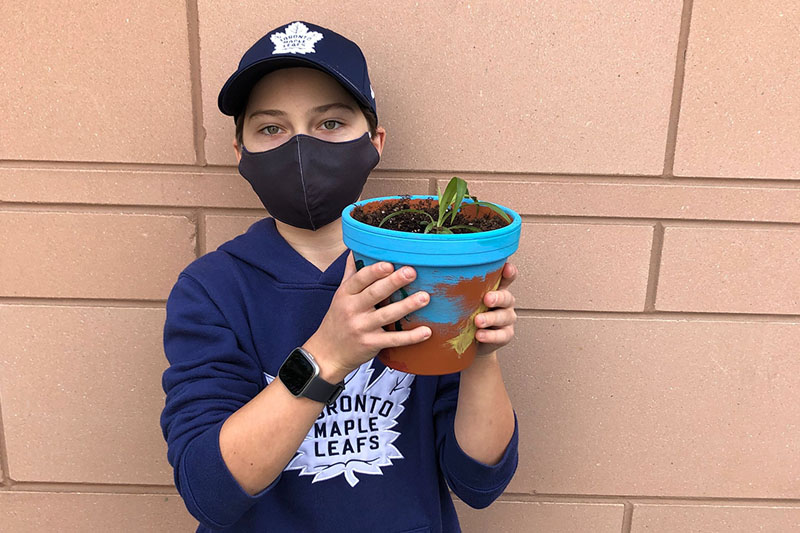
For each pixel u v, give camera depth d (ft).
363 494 3.75
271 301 3.80
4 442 5.62
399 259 2.71
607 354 5.41
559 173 5.07
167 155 5.06
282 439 3.18
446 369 3.06
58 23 4.80
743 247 5.16
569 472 5.66
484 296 2.93
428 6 4.77
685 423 5.53
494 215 3.24
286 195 3.77
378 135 4.32
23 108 4.94
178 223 5.19
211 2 4.77
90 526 5.84
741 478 5.63
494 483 3.87
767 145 4.97
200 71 4.90
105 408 5.56
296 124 3.75
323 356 3.11
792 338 5.33
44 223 5.17
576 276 5.26
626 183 5.08
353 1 4.77
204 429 3.32
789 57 4.80
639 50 4.82
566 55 4.84
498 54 4.85
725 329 5.32
